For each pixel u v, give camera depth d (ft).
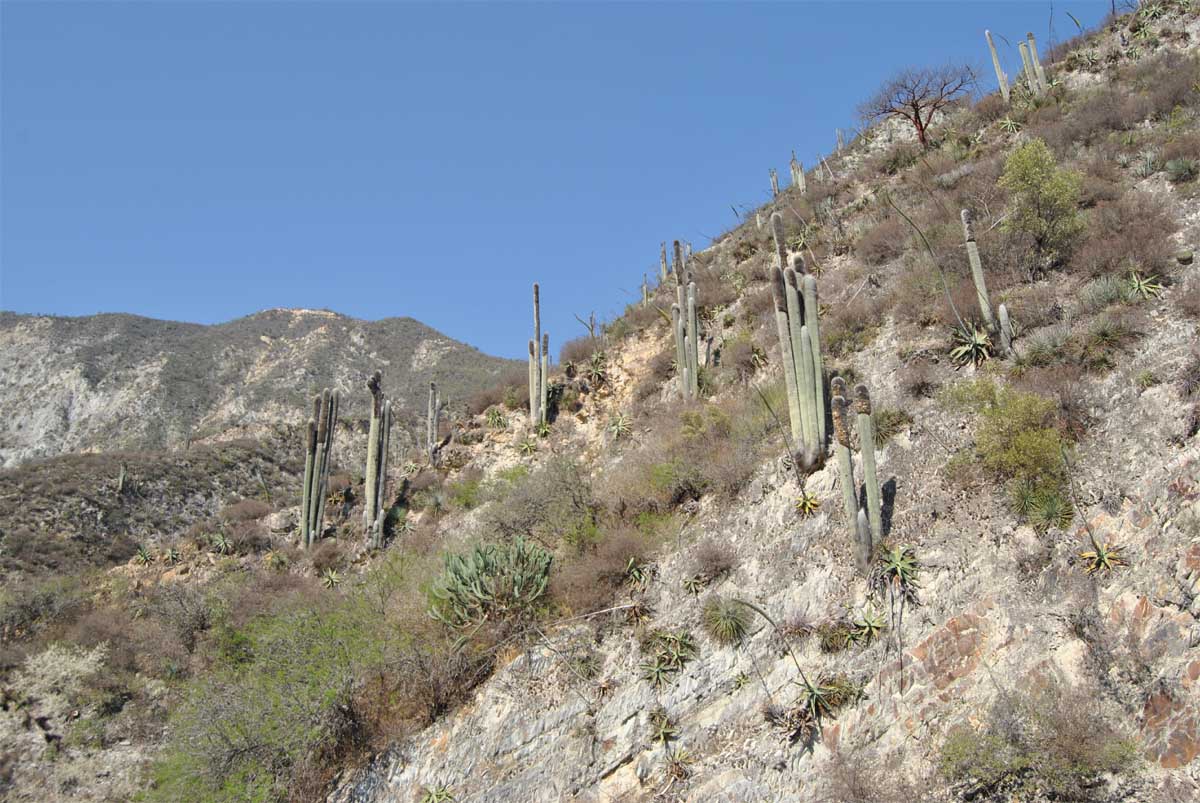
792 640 43.93
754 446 55.72
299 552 82.69
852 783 37.91
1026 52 89.30
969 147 84.58
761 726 42.14
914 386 52.65
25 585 89.25
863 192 89.25
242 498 153.69
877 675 40.93
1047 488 42.75
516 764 46.55
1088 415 45.29
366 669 53.47
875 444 50.29
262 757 52.06
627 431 71.82
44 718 68.64
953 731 38.11
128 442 275.59
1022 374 49.47
